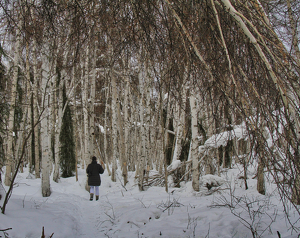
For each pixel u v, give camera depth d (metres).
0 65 4.41
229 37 3.16
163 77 3.94
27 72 9.81
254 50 3.04
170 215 5.01
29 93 10.53
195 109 7.89
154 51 3.91
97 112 19.12
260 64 2.97
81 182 10.51
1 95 4.58
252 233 3.55
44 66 7.87
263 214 4.50
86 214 6.05
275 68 2.73
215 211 4.94
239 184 8.25
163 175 9.83
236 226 4.03
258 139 2.65
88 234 4.48
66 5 3.93
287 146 2.53
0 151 4.50
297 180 2.54
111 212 5.93
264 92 2.98
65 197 7.68
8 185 9.30
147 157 10.95
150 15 3.71
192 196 7.31
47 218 4.38
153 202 6.52
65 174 13.98
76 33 4.14
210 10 3.10
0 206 3.96
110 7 3.83
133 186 9.91
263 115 2.71
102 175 13.18
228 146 8.84
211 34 3.21
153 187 9.16
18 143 11.71
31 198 6.91
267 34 2.98
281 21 3.93
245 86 3.01
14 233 3.55
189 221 4.48
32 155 14.84
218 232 3.87
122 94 16.23
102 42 4.71
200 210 5.22
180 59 3.66
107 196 8.48
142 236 4.00
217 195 7.00
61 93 12.09
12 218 3.85
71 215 5.36
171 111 11.63
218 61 3.16
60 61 8.20
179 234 3.93
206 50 3.29
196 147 7.88
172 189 8.38
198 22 3.26
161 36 3.76
